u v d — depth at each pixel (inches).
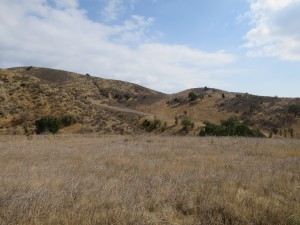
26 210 215.6
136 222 208.5
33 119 2212.1
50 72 6653.5
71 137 1416.1
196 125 3253.0
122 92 6555.1
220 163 496.1
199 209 246.2
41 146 875.4
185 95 6190.9
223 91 6560.0
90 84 6604.3
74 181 329.7
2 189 275.1
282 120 3905.0
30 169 416.8
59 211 221.8
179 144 863.1
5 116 2180.1
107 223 204.1
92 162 524.1
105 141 1094.4
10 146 859.4
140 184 320.8
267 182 338.3
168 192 284.0
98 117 2532.0
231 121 2878.9
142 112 4923.7
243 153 639.8
